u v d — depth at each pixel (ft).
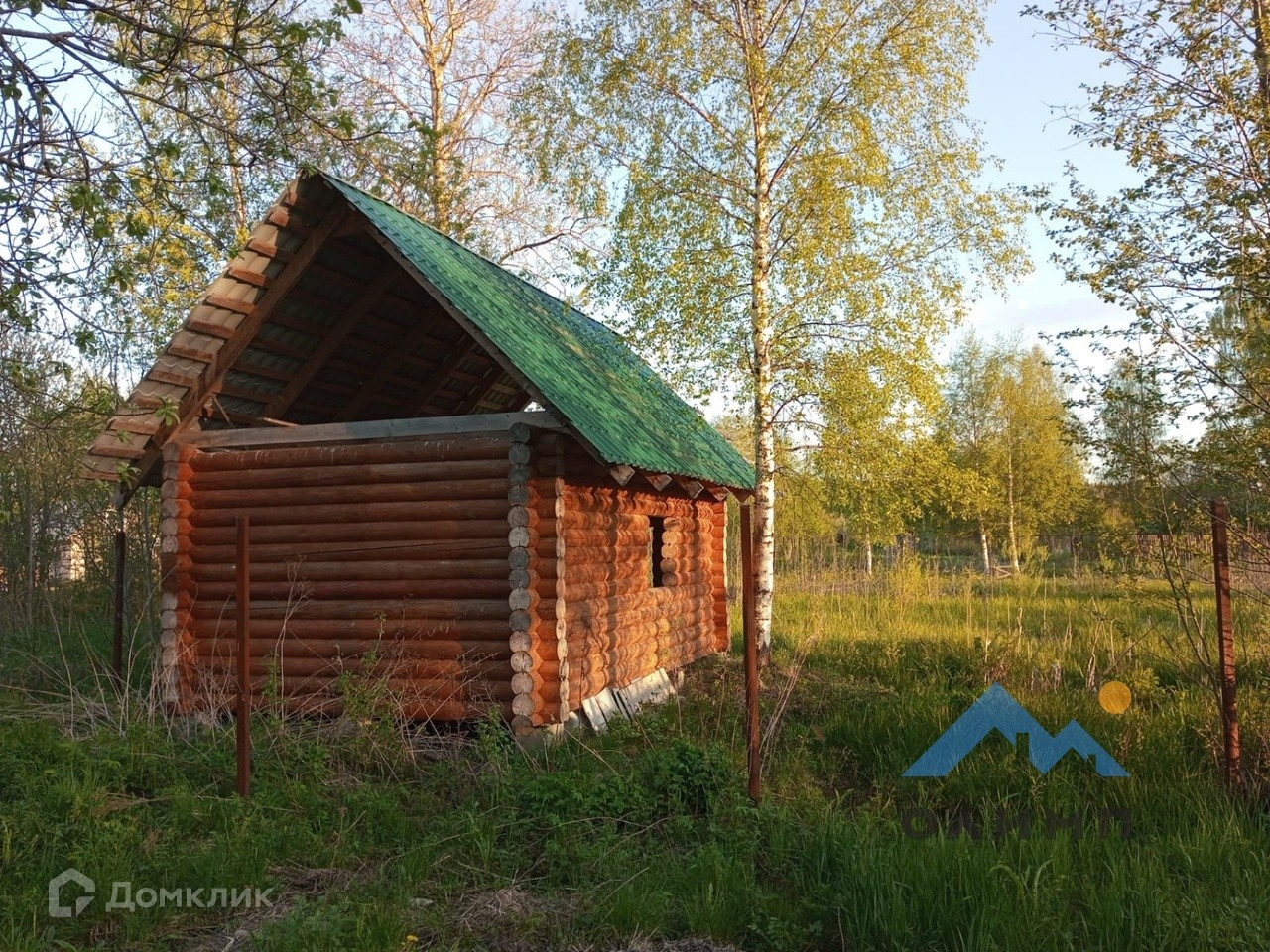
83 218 21.48
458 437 28.81
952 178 36.65
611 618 32.19
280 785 22.85
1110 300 25.59
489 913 16.74
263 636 29.63
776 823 19.53
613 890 17.15
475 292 30.50
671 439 36.50
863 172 34.96
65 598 56.49
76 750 23.73
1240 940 14.53
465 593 27.89
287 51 23.07
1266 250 23.44
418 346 34.86
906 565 69.36
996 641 41.29
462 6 62.95
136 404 28.66
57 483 51.93
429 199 61.41
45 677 34.68
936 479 37.45
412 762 24.99
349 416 36.73
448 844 20.04
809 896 16.97
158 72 22.61
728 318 36.68
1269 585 28.48
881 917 15.29
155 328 49.85
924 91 36.65
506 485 27.61
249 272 27.30
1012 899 15.46
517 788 22.48
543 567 27.27
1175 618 43.47
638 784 21.89
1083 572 68.74
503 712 27.17
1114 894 15.47
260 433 30.40
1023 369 101.14
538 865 19.12
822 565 75.36
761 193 37.60
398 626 28.25
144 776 23.56
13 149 21.24
